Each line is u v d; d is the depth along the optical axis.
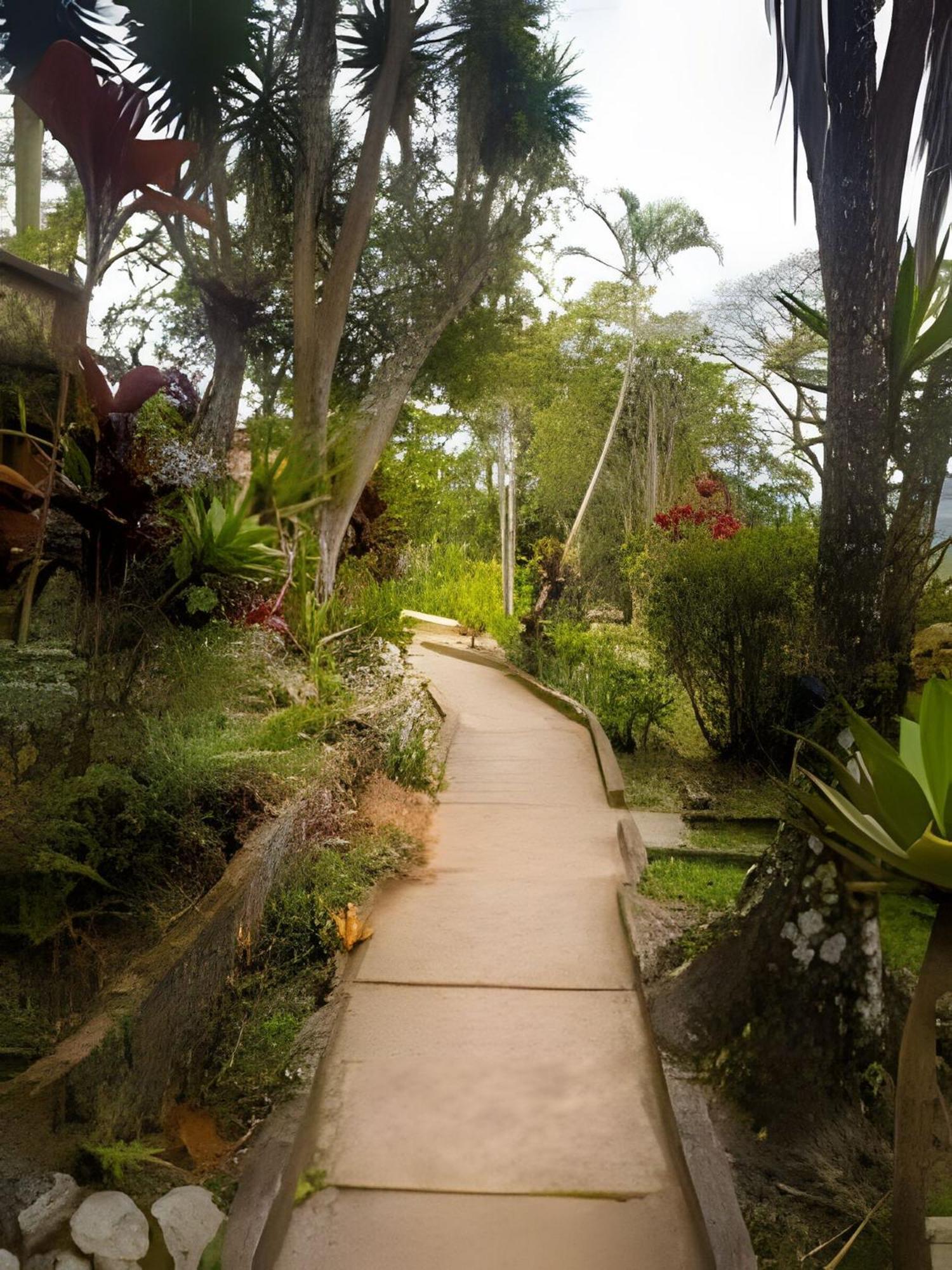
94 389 4.42
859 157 5.82
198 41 7.52
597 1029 3.62
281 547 4.56
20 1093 2.46
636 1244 2.58
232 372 7.53
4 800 3.72
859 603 5.46
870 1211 2.80
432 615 17.55
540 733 9.47
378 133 8.73
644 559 11.87
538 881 5.21
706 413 19.56
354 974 4.05
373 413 9.17
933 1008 2.39
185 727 4.49
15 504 4.29
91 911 3.46
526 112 9.95
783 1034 3.24
